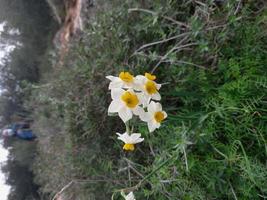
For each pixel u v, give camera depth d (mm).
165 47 316
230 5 253
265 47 231
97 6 448
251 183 220
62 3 1049
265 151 218
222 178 230
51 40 1352
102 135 365
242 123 215
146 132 270
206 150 232
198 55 271
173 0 302
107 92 345
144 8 324
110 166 338
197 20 265
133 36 329
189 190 249
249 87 214
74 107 387
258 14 247
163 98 288
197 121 214
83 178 408
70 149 402
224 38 250
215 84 247
